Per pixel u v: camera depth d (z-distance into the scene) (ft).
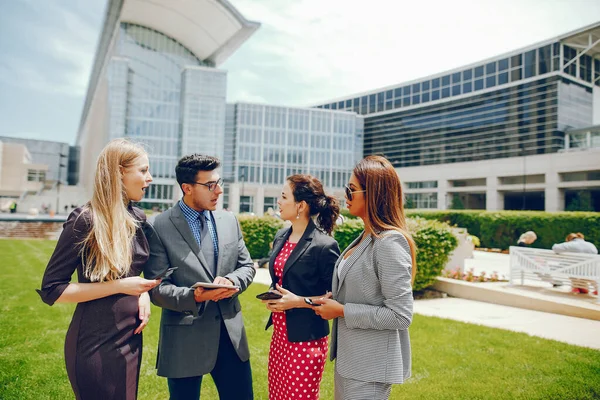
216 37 204.33
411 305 6.13
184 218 7.99
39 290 6.02
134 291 6.29
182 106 197.16
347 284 6.68
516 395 11.05
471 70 173.27
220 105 198.49
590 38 141.79
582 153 125.90
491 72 166.09
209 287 6.88
